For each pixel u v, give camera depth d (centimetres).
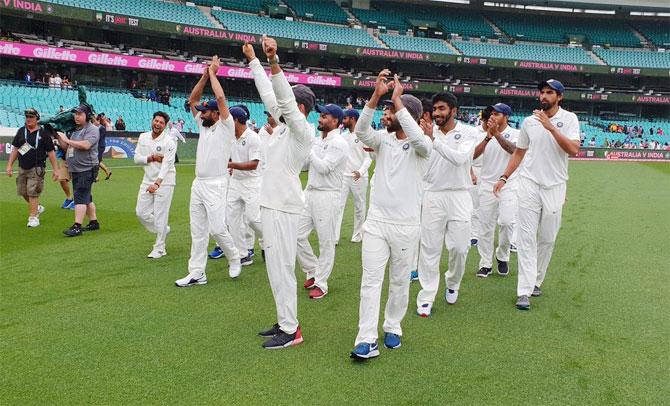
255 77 473
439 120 527
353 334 478
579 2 4172
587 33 4553
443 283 668
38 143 852
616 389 385
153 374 386
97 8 2878
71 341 441
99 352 421
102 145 1036
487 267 700
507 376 401
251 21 3581
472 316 538
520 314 545
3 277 614
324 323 505
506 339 475
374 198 438
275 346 439
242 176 682
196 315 511
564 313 550
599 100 4094
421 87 3850
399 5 4444
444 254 835
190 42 3419
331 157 573
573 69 3950
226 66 3161
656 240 936
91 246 773
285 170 440
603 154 3544
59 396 352
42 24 2888
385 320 459
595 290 636
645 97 4088
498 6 4497
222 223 610
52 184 1338
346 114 835
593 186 1848
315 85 3566
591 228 1048
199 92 616
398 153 429
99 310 517
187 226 955
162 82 3275
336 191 588
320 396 361
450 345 459
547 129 538
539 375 404
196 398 354
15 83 2461
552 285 658
